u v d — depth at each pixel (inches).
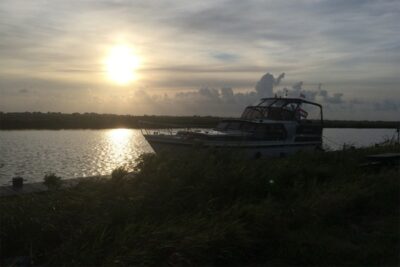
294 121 831.1
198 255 227.8
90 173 1095.6
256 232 263.6
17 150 1635.1
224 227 251.3
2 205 303.3
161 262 219.5
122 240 230.4
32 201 313.0
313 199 332.2
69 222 270.8
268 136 772.0
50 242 258.7
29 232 260.4
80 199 309.1
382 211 341.4
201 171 363.9
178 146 711.7
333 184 392.8
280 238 266.2
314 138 862.5
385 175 434.9
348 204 335.9
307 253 246.2
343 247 256.8
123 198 307.0
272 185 367.9
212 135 706.8
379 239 274.2
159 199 297.6
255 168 405.7
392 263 235.9
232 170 378.9
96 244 228.7
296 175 426.0
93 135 2630.4
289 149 801.6
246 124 778.2
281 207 318.7
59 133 2743.6
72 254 228.8
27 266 235.0
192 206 296.2
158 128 820.6
